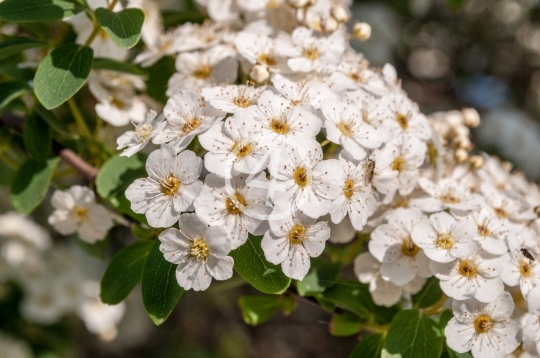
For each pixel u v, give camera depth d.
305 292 0.15
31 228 0.22
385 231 0.15
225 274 0.14
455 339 0.15
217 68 0.16
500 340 0.15
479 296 0.14
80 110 0.19
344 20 0.17
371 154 0.15
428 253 0.15
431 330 0.15
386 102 0.16
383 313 0.16
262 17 0.18
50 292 0.21
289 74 0.16
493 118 0.25
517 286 0.15
